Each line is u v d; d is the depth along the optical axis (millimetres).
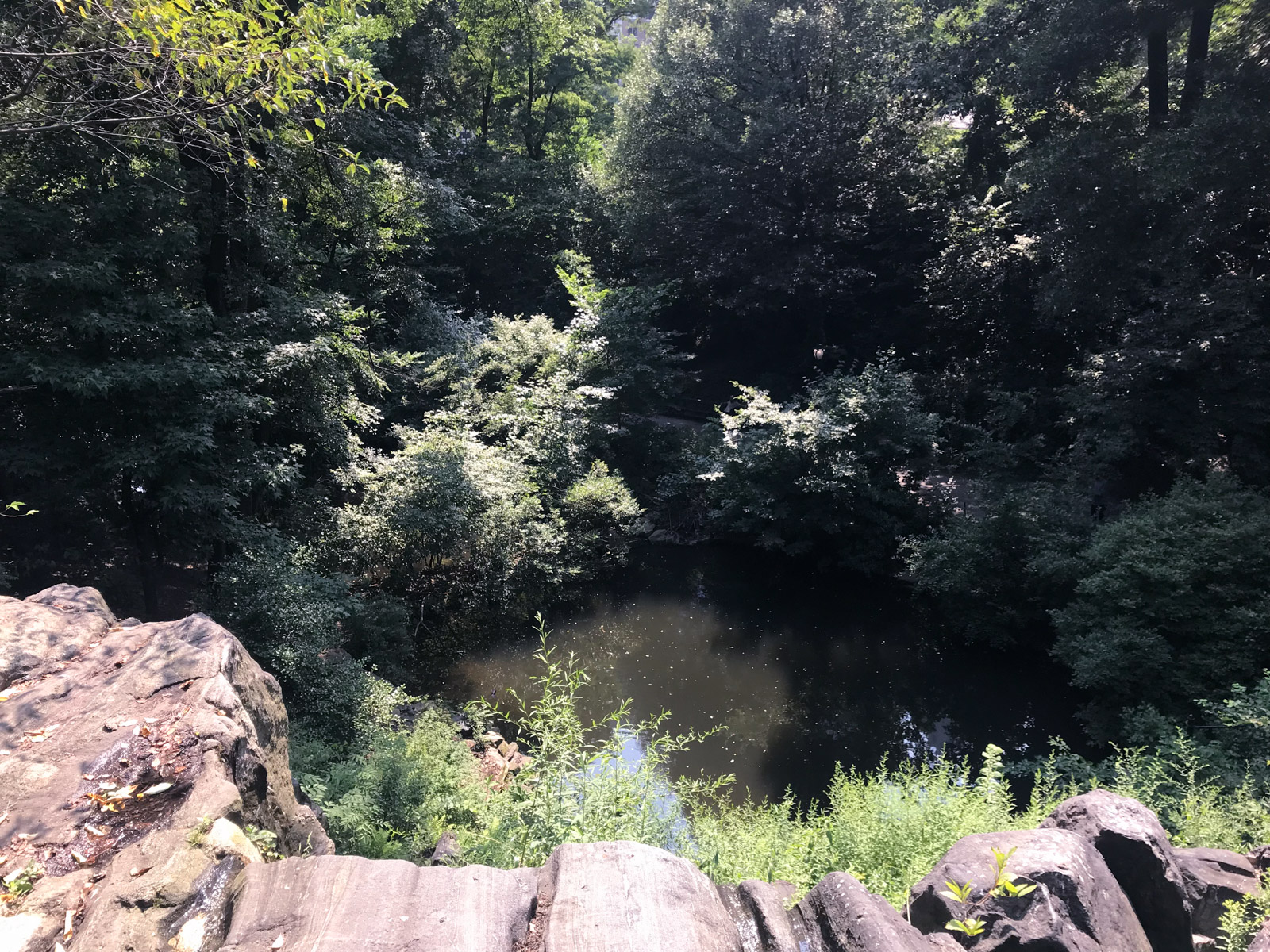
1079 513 14938
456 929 2373
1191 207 14711
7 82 5832
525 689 13586
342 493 16469
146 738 3150
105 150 9969
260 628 9797
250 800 3260
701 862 4617
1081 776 8758
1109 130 17094
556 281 29375
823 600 18047
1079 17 16250
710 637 16234
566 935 2352
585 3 31156
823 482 17875
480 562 15891
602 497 18203
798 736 12664
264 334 12688
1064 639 12461
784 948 2441
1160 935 3250
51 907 2363
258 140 12000
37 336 9922
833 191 24234
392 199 17734
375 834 6387
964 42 21344
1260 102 13383
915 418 18453
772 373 27531
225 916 2406
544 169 31375
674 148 26078
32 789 2863
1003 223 22156
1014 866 3000
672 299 27375
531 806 4973
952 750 12344
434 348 21016
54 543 11195
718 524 20281
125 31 5016
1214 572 10961
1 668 3535
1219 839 5246
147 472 9766
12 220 9219
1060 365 21891
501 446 19375
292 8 10859
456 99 31359
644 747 11914
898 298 26703
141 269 11094
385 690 10289
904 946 2299
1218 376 15086
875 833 5012
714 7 26500
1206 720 9891
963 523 15992
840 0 23172
